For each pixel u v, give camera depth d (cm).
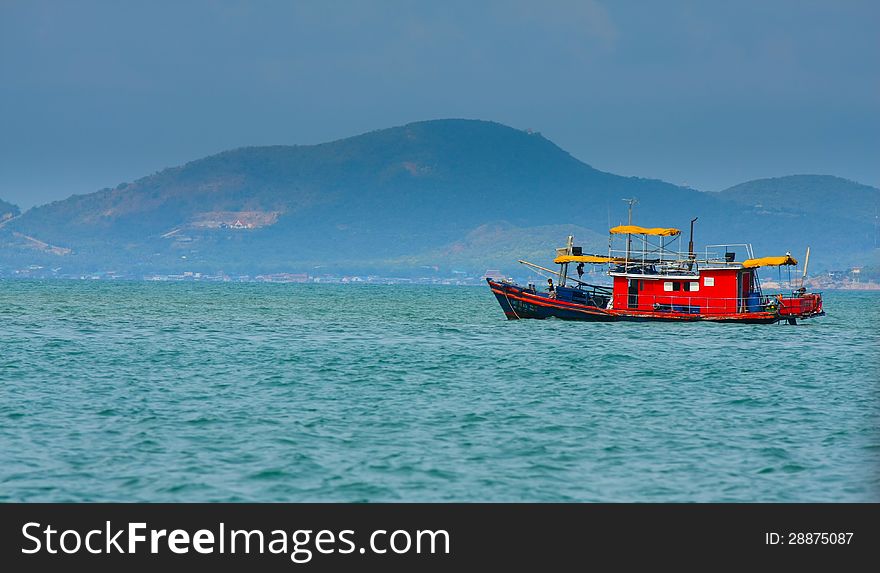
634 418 10775
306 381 13650
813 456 8988
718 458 8912
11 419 10300
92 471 8300
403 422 10412
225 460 8662
